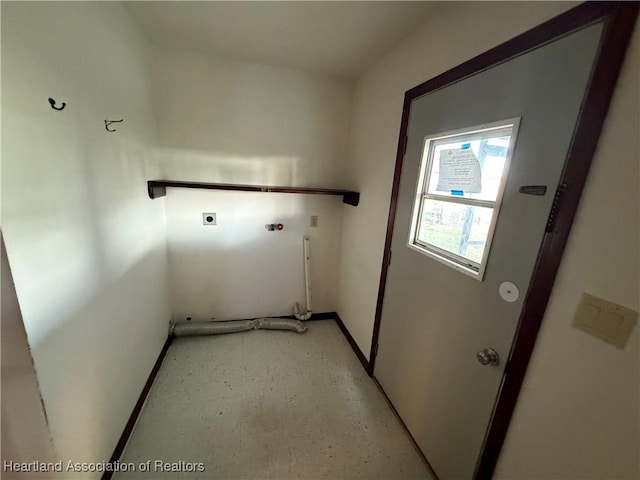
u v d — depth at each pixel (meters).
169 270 2.13
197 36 1.61
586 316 0.69
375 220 1.82
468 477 1.07
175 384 1.73
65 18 0.88
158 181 1.79
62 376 0.87
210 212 2.11
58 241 0.85
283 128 2.09
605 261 0.65
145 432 1.39
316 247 2.44
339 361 2.04
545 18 0.77
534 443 0.83
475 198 1.05
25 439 0.70
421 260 1.35
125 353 1.33
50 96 0.81
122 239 1.30
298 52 1.73
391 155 1.62
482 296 1.00
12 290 0.63
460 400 1.11
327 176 2.28
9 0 0.66
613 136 0.63
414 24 1.34
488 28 0.96
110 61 1.19
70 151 0.91
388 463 1.32
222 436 1.40
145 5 1.32
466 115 1.06
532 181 0.81
